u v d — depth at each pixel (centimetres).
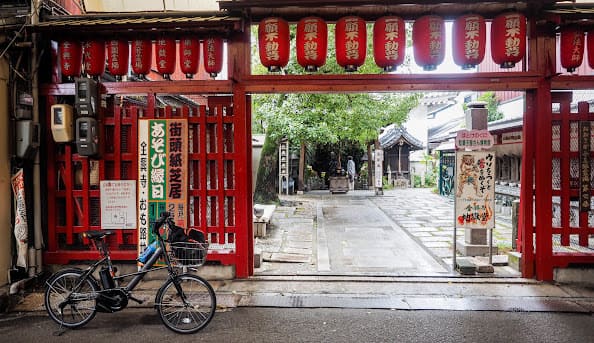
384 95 1708
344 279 677
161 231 654
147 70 662
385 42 606
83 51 692
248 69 672
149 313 553
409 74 645
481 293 616
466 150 730
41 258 668
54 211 679
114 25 615
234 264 682
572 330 495
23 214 634
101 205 674
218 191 679
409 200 1959
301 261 812
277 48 621
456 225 732
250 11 653
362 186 2705
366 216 1419
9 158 627
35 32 623
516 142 1269
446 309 558
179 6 743
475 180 725
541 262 661
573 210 992
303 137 1500
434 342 468
